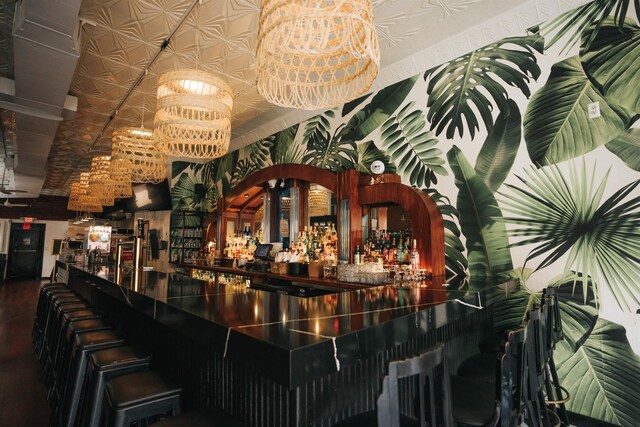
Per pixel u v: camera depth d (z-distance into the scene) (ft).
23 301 28.55
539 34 10.68
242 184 20.31
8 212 46.11
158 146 11.68
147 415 5.22
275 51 6.84
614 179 9.05
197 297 6.89
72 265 17.01
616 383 8.72
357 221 13.67
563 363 9.60
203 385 6.88
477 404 5.03
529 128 10.66
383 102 14.76
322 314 5.22
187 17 11.10
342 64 7.59
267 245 18.16
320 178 15.15
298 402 4.67
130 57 13.34
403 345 6.88
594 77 9.55
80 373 7.54
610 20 9.39
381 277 11.37
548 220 10.14
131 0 10.32
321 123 17.47
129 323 11.33
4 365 13.03
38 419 8.98
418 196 11.80
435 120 12.95
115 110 18.24
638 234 8.60
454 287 8.70
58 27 9.18
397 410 3.10
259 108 18.44
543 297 7.52
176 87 11.39
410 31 12.08
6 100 14.01
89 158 27.86
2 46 12.33
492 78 11.57
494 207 11.27
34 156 21.75
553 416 7.53
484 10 11.10
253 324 4.54
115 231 43.14
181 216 27.17
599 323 9.07
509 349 4.67
